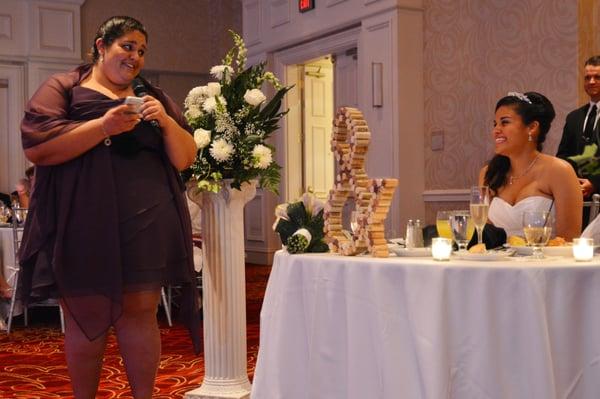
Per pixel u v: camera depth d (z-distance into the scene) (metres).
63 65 10.69
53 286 2.81
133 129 2.87
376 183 2.51
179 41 11.59
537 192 3.34
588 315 2.18
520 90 6.54
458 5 7.05
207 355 3.64
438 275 2.17
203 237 3.64
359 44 7.87
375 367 2.30
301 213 2.75
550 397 2.10
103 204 2.75
